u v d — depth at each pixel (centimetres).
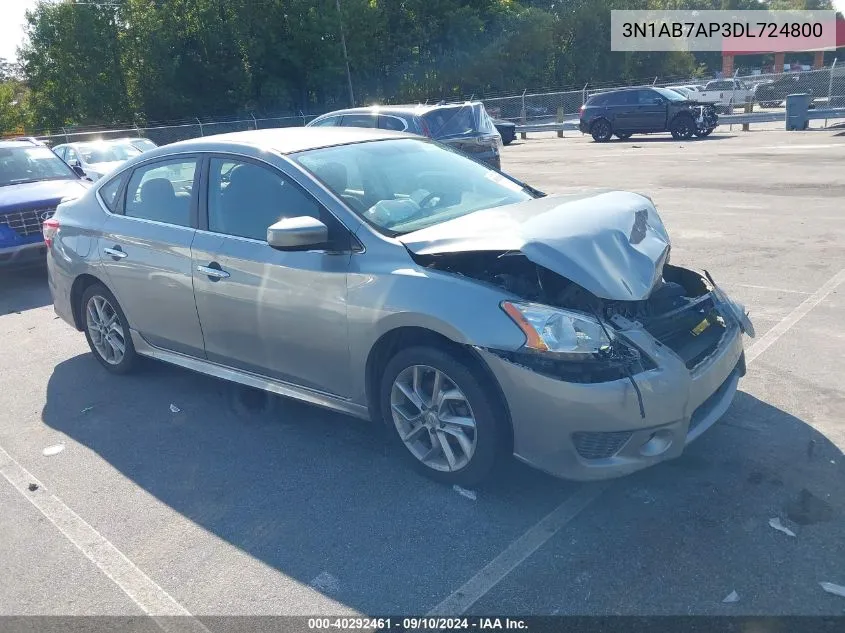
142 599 319
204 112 4341
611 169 1666
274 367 446
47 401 543
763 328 586
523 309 347
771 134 2322
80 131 3981
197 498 397
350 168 451
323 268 405
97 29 4156
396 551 339
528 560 325
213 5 4203
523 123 3475
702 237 916
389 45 4812
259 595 316
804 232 908
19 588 332
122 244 523
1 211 865
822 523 335
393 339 392
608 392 333
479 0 5153
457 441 383
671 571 311
